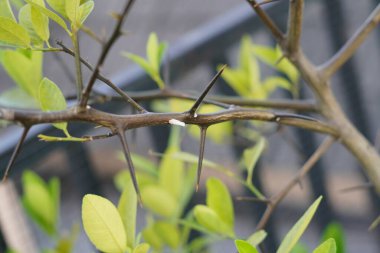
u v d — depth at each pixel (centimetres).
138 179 70
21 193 104
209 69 91
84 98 47
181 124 49
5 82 256
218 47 89
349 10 219
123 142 48
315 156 61
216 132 76
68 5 48
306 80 60
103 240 49
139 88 81
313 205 49
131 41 297
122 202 52
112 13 47
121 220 50
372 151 60
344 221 212
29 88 61
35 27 50
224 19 91
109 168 247
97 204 49
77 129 78
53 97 50
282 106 63
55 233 70
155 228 67
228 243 162
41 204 70
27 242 105
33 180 70
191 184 69
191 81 212
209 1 312
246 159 61
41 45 51
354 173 221
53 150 77
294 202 213
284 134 73
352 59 105
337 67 60
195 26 300
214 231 59
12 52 60
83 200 49
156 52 64
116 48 292
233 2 306
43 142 76
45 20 50
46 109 50
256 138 75
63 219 210
